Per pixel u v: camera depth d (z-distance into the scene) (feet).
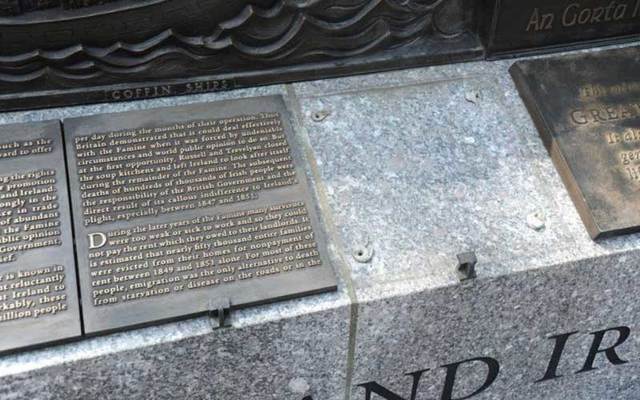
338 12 4.91
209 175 4.50
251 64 4.97
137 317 4.03
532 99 4.98
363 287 4.27
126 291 4.09
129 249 4.21
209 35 4.80
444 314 4.48
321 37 4.97
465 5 5.16
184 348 4.11
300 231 4.37
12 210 4.25
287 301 4.22
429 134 4.91
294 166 4.60
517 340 4.83
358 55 5.12
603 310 4.83
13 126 4.54
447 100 5.09
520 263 4.42
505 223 4.58
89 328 3.99
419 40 5.21
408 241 4.46
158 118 4.70
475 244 4.48
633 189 4.62
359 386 4.76
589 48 5.45
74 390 4.11
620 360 5.27
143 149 4.55
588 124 4.86
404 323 4.44
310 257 4.30
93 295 4.07
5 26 4.42
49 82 4.70
